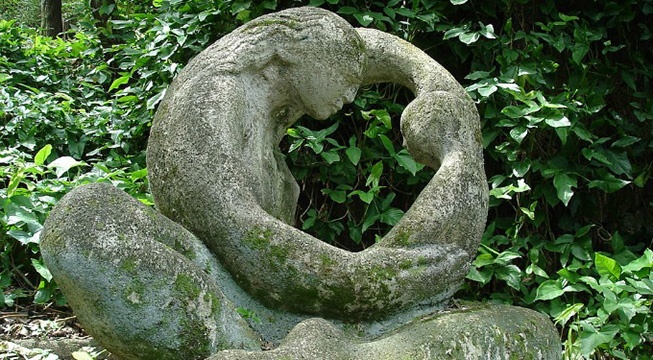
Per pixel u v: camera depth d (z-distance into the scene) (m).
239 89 2.05
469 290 3.24
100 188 1.81
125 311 1.73
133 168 3.48
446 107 2.15
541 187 3.25
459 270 2.04
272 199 2.17
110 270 1.71
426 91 2.24
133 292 1.72
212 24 3.49
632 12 3.37
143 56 3.71
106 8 5.05
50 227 1.77
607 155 3.29
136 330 1.74
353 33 2.16
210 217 1.92
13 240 2.95
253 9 3.39
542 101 3.05
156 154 2.03
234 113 2.01
